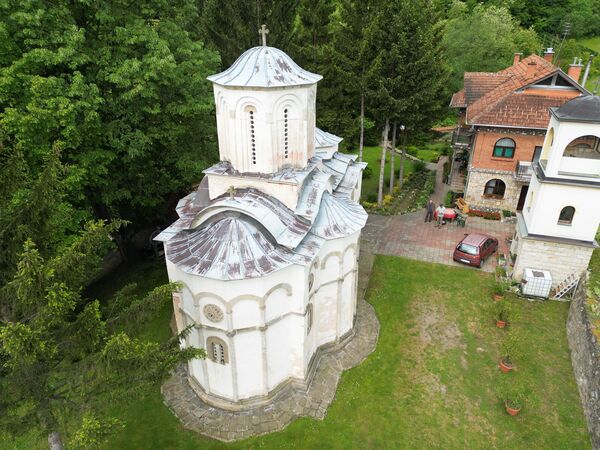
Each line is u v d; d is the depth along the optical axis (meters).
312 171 19.73
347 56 31.50
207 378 17.70
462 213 34.78
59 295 10.15
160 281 27.09
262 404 17.86
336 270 19.25
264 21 34.53
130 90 20.41
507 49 58.38
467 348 21.11
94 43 20.81
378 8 30.05
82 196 20.48
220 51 35.47
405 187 40.41
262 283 15.62
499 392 18.69
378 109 31.95
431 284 25.98
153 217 31.00
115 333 12.05
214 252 15.70
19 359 9.83
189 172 26.08
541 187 23.34
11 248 11.72
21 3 17.12
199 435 16.84
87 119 18.95
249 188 17.73
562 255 24.28
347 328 21.39
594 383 17.44
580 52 66.94
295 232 16.94
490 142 33.12
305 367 18.59
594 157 24.20
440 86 31.16
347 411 17.84
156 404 18.16
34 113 17.34
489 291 25.30
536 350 20.95
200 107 23.22
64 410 11.58
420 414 17.72
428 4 31.94
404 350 20.98
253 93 16.06
